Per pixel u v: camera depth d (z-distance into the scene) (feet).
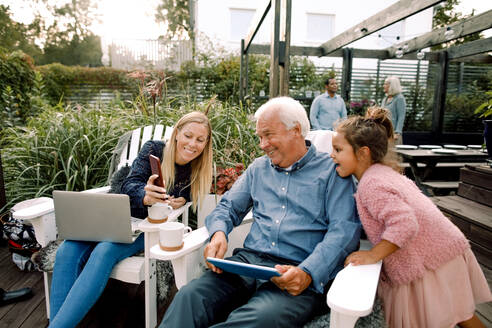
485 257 7.35
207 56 25.09
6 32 41.45
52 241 5.64
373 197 3.73
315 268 3.83
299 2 29.50
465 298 4.00
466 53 21.22
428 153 13.33
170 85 23.62
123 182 5.64
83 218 4.85
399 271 3.90
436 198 9.52
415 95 25.12
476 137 24.13
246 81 21.17
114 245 4.93
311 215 4.49
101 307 6.12
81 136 8.80
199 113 5.79
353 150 4.16
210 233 4.65
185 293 3.96
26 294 6.23
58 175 8.48
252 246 4.72
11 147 9.75
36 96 15.61
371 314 3.77
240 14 30.32
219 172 7.71
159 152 5.98
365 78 25.03
